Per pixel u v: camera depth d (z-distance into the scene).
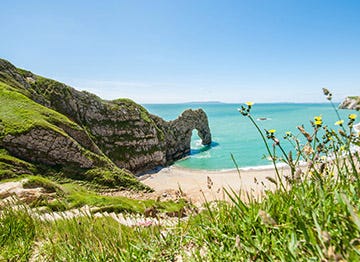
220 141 110.38
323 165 2.53
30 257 4.38
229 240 2.72
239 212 2.93
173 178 57.00
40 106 52.62
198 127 95.00
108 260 3.31
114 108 71.50
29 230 5.25
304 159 2.86
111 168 49.25
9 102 49.19
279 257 2.07
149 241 3.47
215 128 160.75
